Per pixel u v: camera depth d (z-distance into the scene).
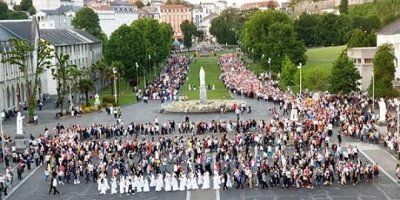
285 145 72.50
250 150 71.12
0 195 55.41
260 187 56.44
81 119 101.75
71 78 119.25
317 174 56.19
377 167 58.03
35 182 60.97
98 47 191.50
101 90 153.25
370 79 125.62
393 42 122.00
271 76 159.38
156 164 61.00
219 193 54.69
